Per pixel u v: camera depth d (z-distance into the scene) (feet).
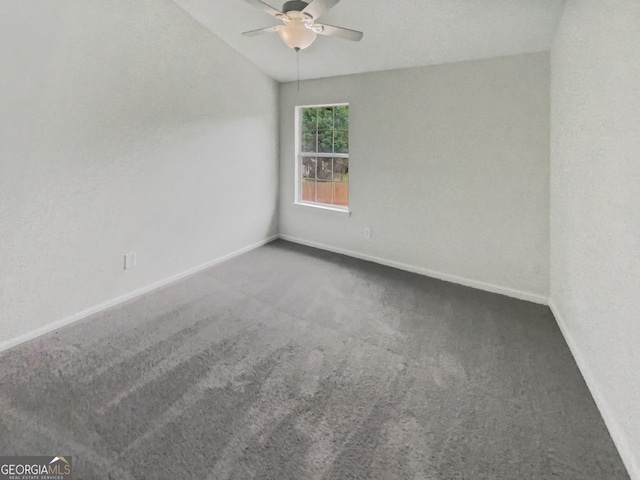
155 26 10.12
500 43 9.36
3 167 7.47
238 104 13.53
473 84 10.55
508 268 10.69
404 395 6.47
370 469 4.94
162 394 6.47
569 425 5.72
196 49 11.47
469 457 5.13
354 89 13.24
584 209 6.93
